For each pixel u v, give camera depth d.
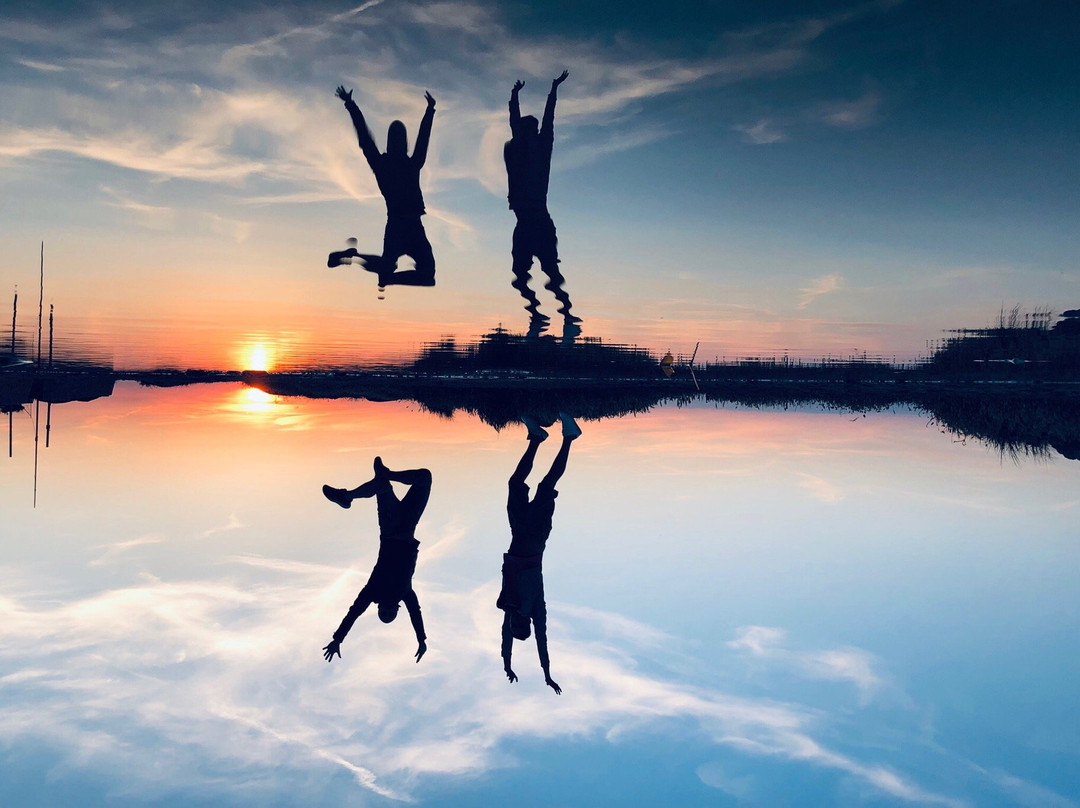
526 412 21.66
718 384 31.42
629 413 22.80
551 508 6.30
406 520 6.18
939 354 36.62
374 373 32.16
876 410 24.25
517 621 6.00
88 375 30.23
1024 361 35.09
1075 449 16.61
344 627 5.80
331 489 6.36
